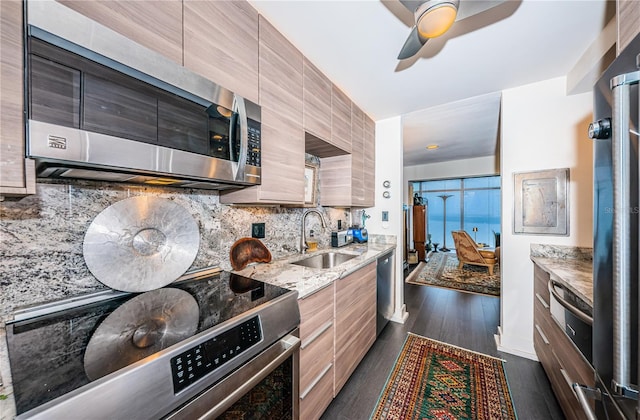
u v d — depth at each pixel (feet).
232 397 2.46
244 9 3.85
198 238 4.21
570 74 5.96
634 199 1.98
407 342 7.31
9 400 1.54
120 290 3.33
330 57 5.39
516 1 3.94
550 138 6.39
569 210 6.19
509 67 5.81
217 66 3.41
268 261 5.63
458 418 4.64
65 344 2.19
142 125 2.59
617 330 2.07
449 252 23.53
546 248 6.43
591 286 3.79
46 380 1.73
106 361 1.94
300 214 6.95
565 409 4.21
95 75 2.26
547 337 5.21
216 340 2.42
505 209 6.98
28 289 2.70
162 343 2.20
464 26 4.48
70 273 2.99
